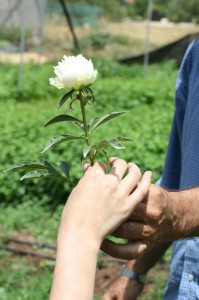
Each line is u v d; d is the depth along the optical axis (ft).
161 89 26.48
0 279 10.88
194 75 4.50
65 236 2.74
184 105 4.73
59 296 2.60
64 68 2.97
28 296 10.22
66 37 54.34
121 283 4.94
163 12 67.97
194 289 4.32
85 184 2.88
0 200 14.74
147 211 3.10
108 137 16.24
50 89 29.76
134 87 26.40
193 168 4.38
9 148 15.60
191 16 65.98
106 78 34.30
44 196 14.39
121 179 3.02
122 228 3.10
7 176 14.73
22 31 29.17
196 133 4.38
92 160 3.10
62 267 2.66
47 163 3.15
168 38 59.77
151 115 20.45
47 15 55.93
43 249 12.51
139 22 66.39
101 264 11.51
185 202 3.39
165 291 4.69
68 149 15.40
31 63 39.34
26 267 11.51
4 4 50.55
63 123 17.49
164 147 15.17
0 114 20.58
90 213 2.79
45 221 13.66
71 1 59.67
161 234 3.29
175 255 4.61
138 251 3.14
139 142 15.60
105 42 54.65
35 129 17.15
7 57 45.60
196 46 4.57
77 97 3.05
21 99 28.91
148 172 3.11
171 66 35.47
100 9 63.00
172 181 5.02
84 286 2.63
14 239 12.82
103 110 25.17
